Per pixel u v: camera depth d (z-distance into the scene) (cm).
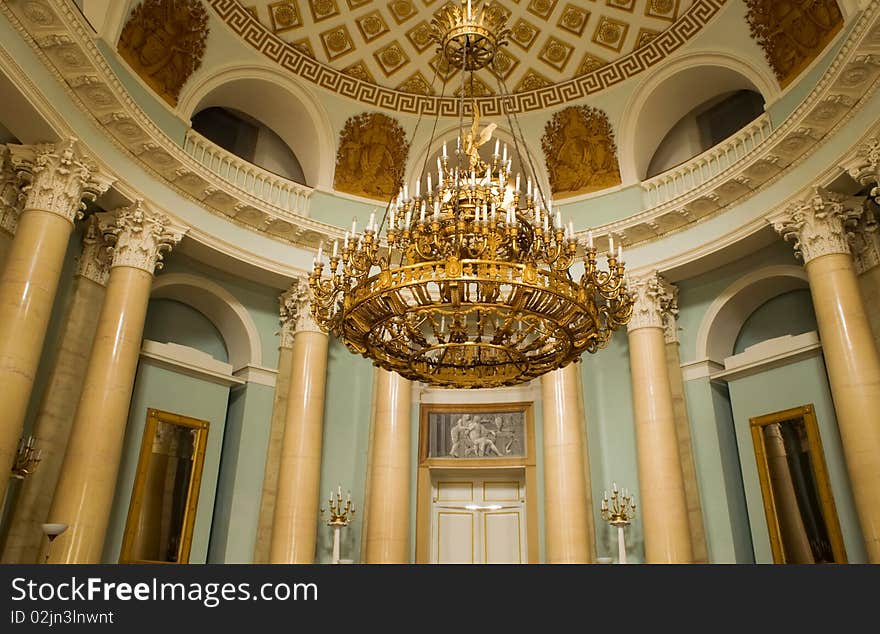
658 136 1208
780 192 901
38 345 697
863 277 848
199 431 986
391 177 1232
